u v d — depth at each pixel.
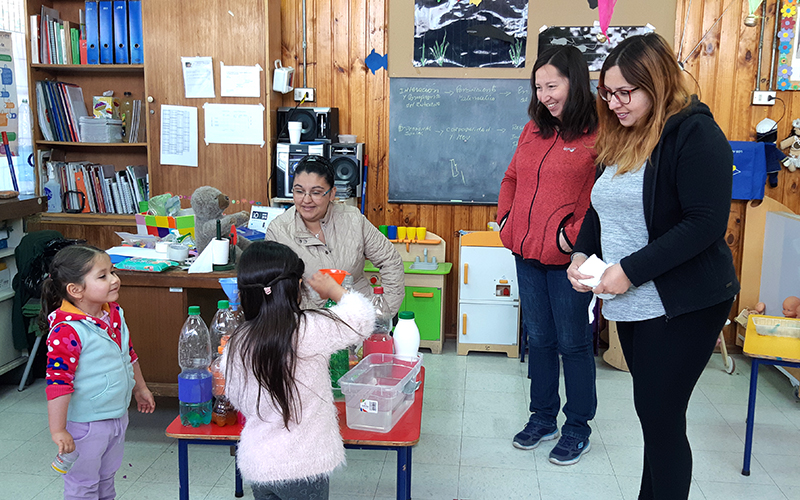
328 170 2.61
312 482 1.63
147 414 3.24
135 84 4.58
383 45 4.33
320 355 1.65
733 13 4.01
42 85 4.39
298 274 1.67
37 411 3.30
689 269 1.74
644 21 4.09
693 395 3.56
